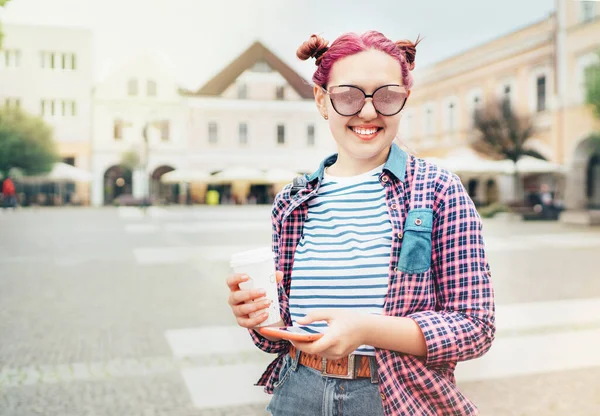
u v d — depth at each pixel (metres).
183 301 7.32
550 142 27.84
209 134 43.25
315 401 1.35
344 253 1.36
